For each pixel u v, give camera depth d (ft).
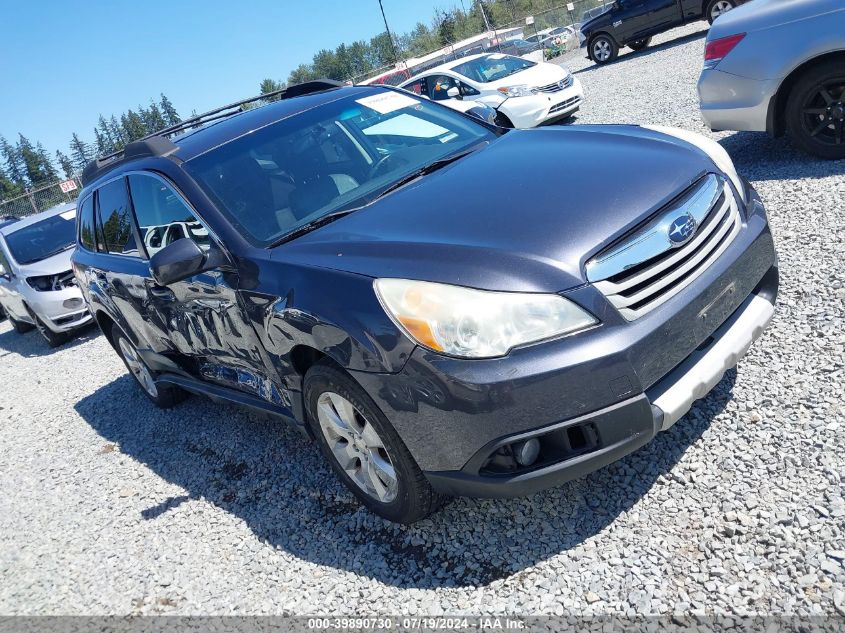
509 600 8.11
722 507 8.36
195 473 13.98
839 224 14.37
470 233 8.64
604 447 7.86
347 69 432.66
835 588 6.90
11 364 32.35
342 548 10.06
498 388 7.59
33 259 32.48
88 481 15.47
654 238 8.33
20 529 14.25
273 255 10.06
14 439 20.43
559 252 8.06
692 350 8.39
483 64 40.98
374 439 9.37
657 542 8.19
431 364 7.85
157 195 12.64
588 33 61.21
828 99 16.81
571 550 8.52
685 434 9.85
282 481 12.46
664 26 56.49
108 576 11.37
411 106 13.80
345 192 11.32
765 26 16.92
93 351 28.84
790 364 10.62
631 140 10.77
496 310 7.69
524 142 11.68
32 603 11.33
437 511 9.93
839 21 15.88
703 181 9.40
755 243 9.48
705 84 18.35
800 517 7.84
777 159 19.19
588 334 7.75
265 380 11.48
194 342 12.98
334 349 8.78
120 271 14.65
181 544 11.59
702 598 7.27
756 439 9.30
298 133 12.51
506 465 8.07
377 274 8.52
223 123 13.55
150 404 19.20
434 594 8.60
